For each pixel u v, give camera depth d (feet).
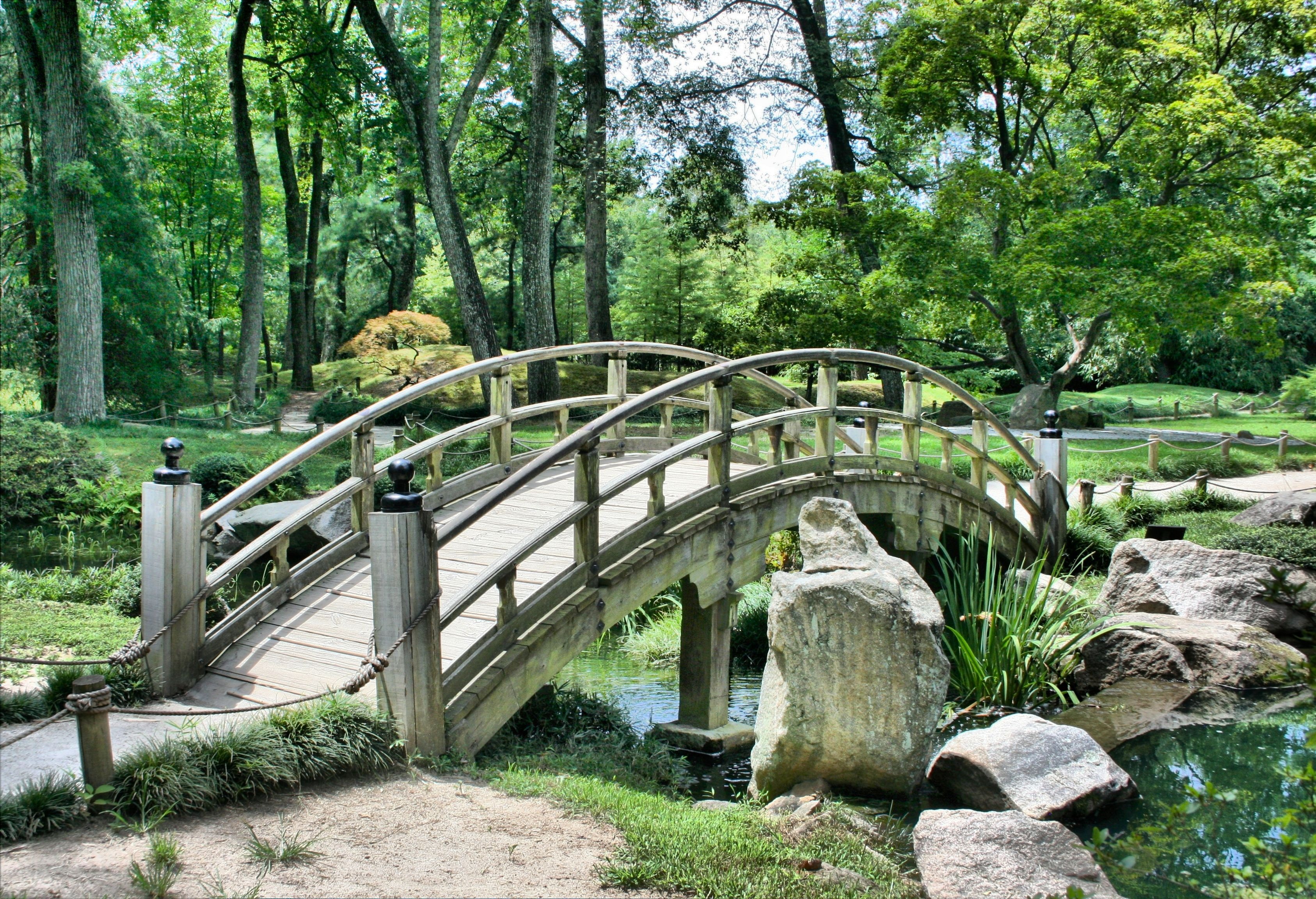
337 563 23.56
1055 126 83.20
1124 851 17.25
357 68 82.48
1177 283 57.72
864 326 68.23
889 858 15.96
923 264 66.33
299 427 85.30
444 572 22.22
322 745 15.37
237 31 84.33
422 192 129.59
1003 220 65.57
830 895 13.19
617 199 93.61
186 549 18.83
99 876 11.69
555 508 27.35
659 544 22.44
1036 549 39.96
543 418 84.07
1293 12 60.18
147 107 115.24
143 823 13.14
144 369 89.71
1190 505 49.42
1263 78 63.26
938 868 14.70
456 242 79.77
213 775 14.16
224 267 134.00
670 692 28.07
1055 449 40.27
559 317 162.20
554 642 19.84
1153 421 98.94
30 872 11.64
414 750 16.56
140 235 91.50
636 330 138.82
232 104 95.76
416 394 25.36
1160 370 132.67
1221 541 37.70
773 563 39.93
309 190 142.20
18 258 90.22
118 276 88.17
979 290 66.13
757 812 17.35
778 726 19.39
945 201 64.03
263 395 102.27
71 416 72.74
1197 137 58.90
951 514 34.27
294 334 117.80
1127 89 65.26
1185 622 29.68
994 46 65.21
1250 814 19.20
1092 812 18.93
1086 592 35.96
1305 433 81.71
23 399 97.96
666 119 85.15
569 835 14.37
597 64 86.58
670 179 89.71
